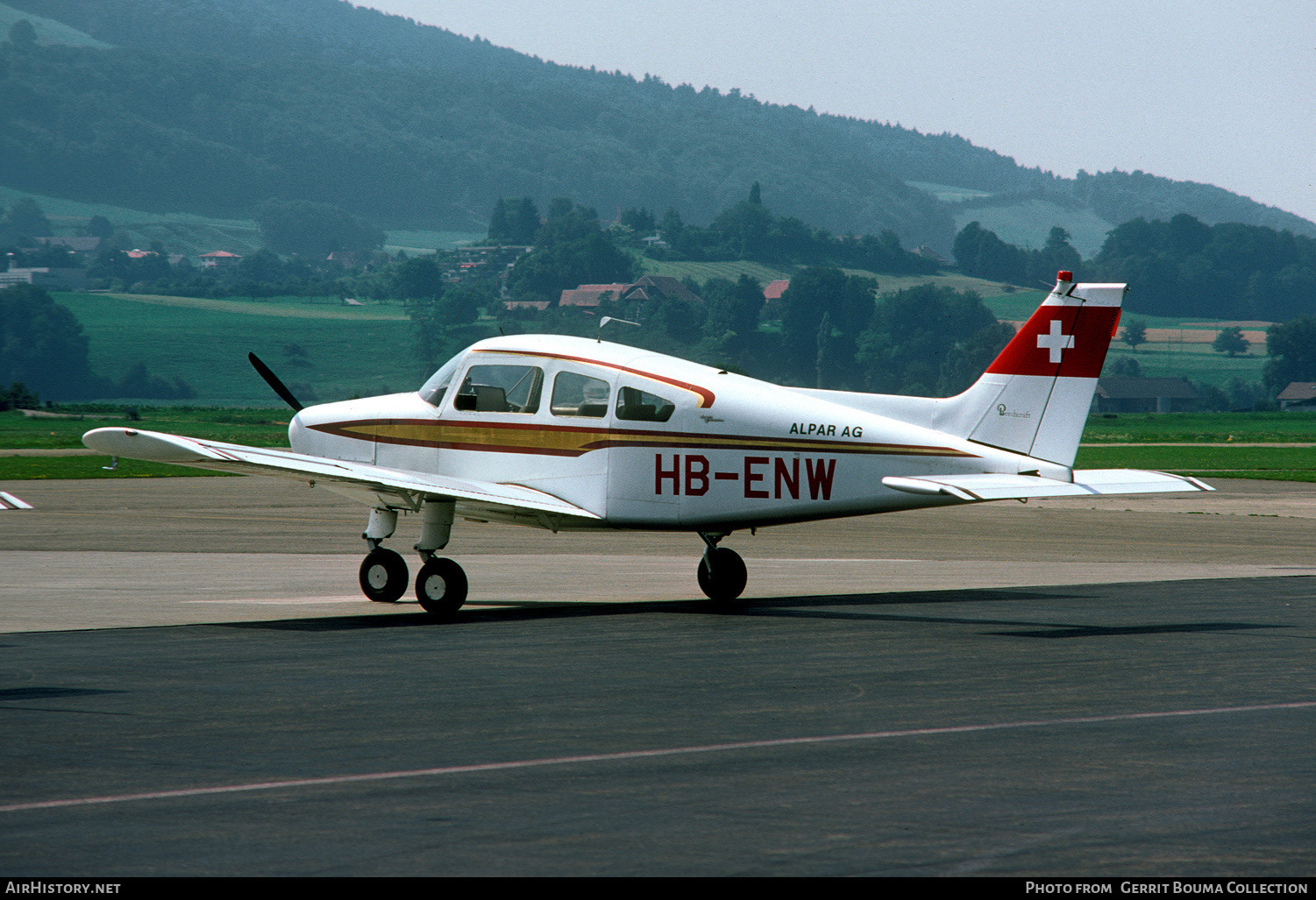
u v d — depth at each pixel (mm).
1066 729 22625
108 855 15641
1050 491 35062
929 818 17219
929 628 35562
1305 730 22609
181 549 58500
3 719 23141
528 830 16656
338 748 20969
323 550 58625
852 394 38906
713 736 21969
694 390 38844
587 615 38156
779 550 62094
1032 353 37250
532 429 40219
